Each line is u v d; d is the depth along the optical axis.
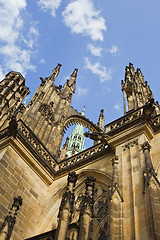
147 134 29.44
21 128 38.31
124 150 28.81
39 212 33.84
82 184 34.25
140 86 49.09
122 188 24.11
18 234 29.50
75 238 18.88
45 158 39.66
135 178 24.17
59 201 34.50
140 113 32.34
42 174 36.88
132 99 45.66
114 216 21.50
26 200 32.81
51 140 49.25
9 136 35.06
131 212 21.22
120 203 22.48
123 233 19.84
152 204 19.94
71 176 24.03
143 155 25.98
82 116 67.88
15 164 33.94
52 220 32.75
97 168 33.41
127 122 32.38
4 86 65.19
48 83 59.84
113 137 31.55
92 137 34.03
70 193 22.12
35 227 32.12
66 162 40.06
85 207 20.28
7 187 31.25
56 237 18.75
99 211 29.22
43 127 49.19
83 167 35.53
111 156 33.22
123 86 49.69
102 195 30.61
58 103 59.53
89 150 38.53
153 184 21.69
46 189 36.75
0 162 31.95
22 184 33.41
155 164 26.64
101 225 27.45
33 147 37.69
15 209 26.38
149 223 18.88
